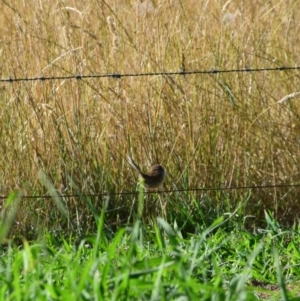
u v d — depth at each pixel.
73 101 22.08
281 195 22.95
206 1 23.52
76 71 22.33
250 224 22.55
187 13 23.94
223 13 24.28
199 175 22.41
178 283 11.60
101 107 22.39
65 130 21.92
